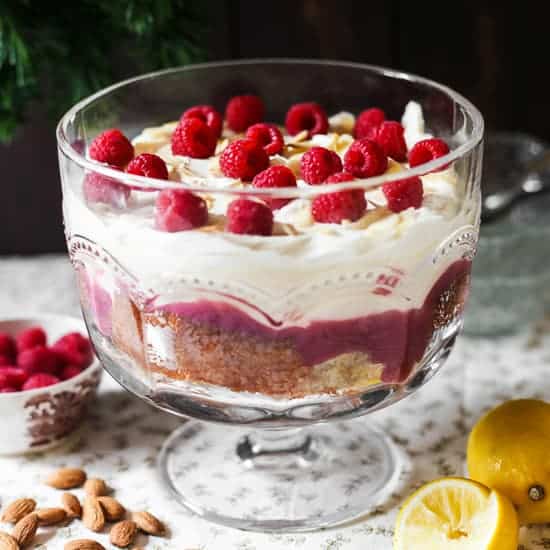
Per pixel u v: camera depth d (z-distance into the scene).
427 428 0.97
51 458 0.95
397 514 0.90
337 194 0.80
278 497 0.91
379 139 0.90
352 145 0.87
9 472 0.93
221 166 0.88
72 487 0.92
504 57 1.16
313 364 0.83
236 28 1.14
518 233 1.06
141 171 0.85
